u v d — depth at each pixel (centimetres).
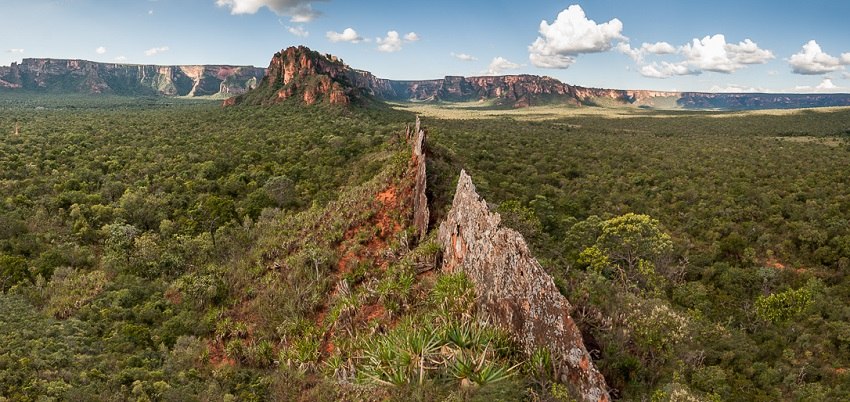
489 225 1866
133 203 5456
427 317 1794
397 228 3191
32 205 5378
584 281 2039
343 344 2106
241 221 5259
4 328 2894
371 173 5656
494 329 1584
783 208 6050
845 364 3130
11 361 2486
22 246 4338
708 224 5697
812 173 8062
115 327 3108
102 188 6091
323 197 5678
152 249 4284
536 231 3350
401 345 1633
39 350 2666
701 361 2573
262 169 7062
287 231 4059
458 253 2142
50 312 3297
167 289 3700
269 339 2750
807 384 2811
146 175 6669
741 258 4966
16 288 3616
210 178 6875
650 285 3541
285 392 2108
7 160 7075
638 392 1471
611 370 1498
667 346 1866
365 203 3544
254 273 3531
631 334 1762
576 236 4216
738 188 7025
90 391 2314
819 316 3603
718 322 3488
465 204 2189
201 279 3591
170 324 3097
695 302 3762
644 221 4000
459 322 1698
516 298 1566
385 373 1614
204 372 2614
